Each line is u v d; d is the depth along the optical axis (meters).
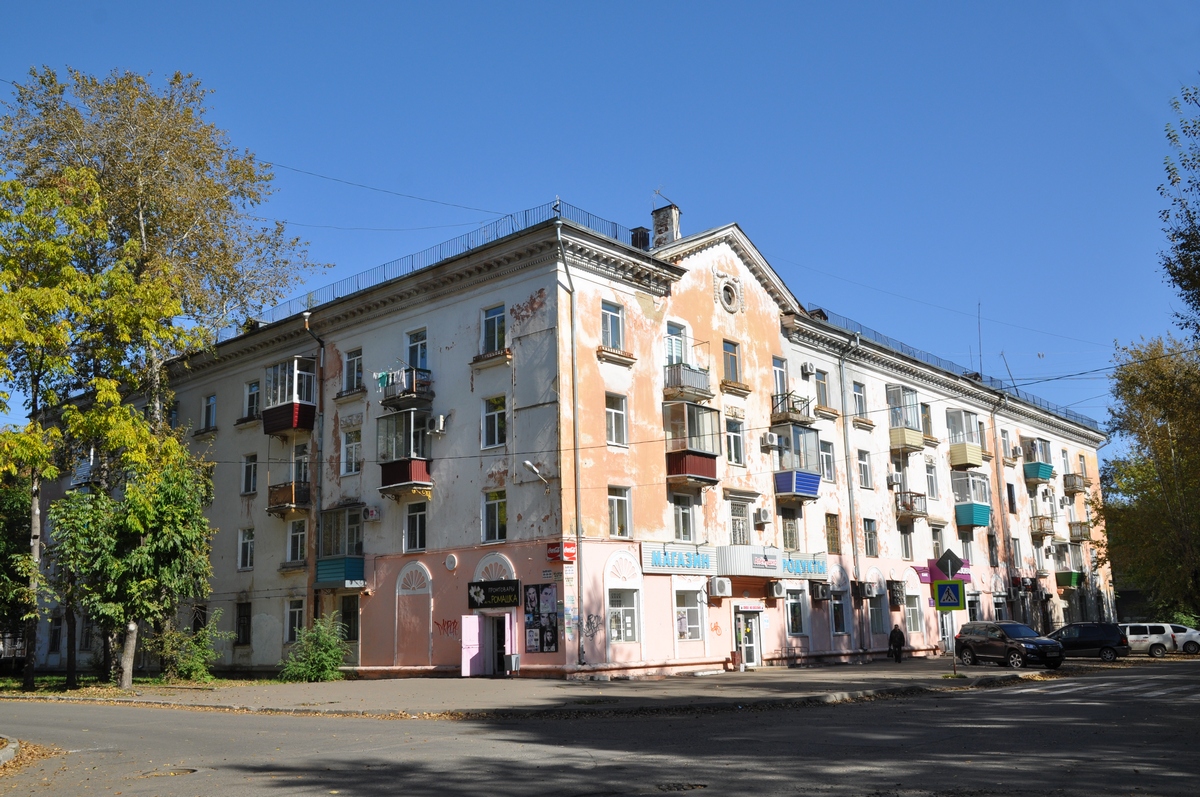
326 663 30.06
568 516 26.59
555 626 26.16
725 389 33.06
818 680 24.80
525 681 25.19
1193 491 44.16
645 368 30.11
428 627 29.31
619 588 27.64
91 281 26.03
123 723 17.08
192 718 18.05
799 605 34.72
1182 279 21.47
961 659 31.02
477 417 29.12
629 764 10.72
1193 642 41.31
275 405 34.94
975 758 10.64
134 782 10.29
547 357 27.56
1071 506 56.81
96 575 26.55
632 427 29.20
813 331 38.03
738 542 32.47
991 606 46.56
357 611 31.83
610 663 26.81
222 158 33.78
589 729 14.93
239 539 36.81
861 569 38.28
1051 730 13.26
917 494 41.78
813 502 36.47
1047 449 56.16
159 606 26.41
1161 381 27.67
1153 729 13.18
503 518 28.05
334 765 11.09
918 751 11.33
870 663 34.88
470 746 12.66
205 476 34.28
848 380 40.38
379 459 30.78
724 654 30.58
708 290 33.28
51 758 12.40
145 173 31.98
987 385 50.62
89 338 26.11
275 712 19.33
